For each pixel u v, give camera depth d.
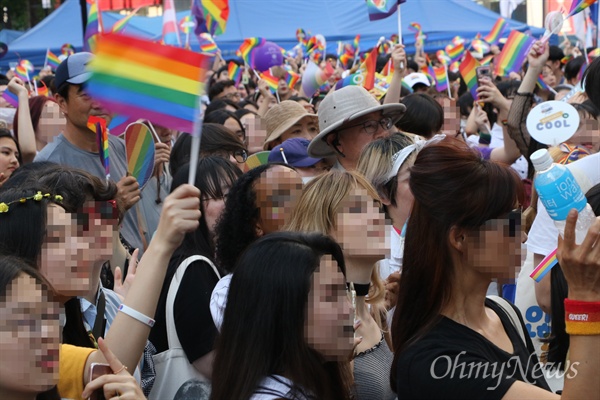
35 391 3.77
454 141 4.18
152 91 3.88
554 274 4.82
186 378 5.59
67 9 35.47
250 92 22.53
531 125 7.02
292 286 3.79
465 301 4.14
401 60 11.53
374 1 12.45
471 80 15.02
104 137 7.98
